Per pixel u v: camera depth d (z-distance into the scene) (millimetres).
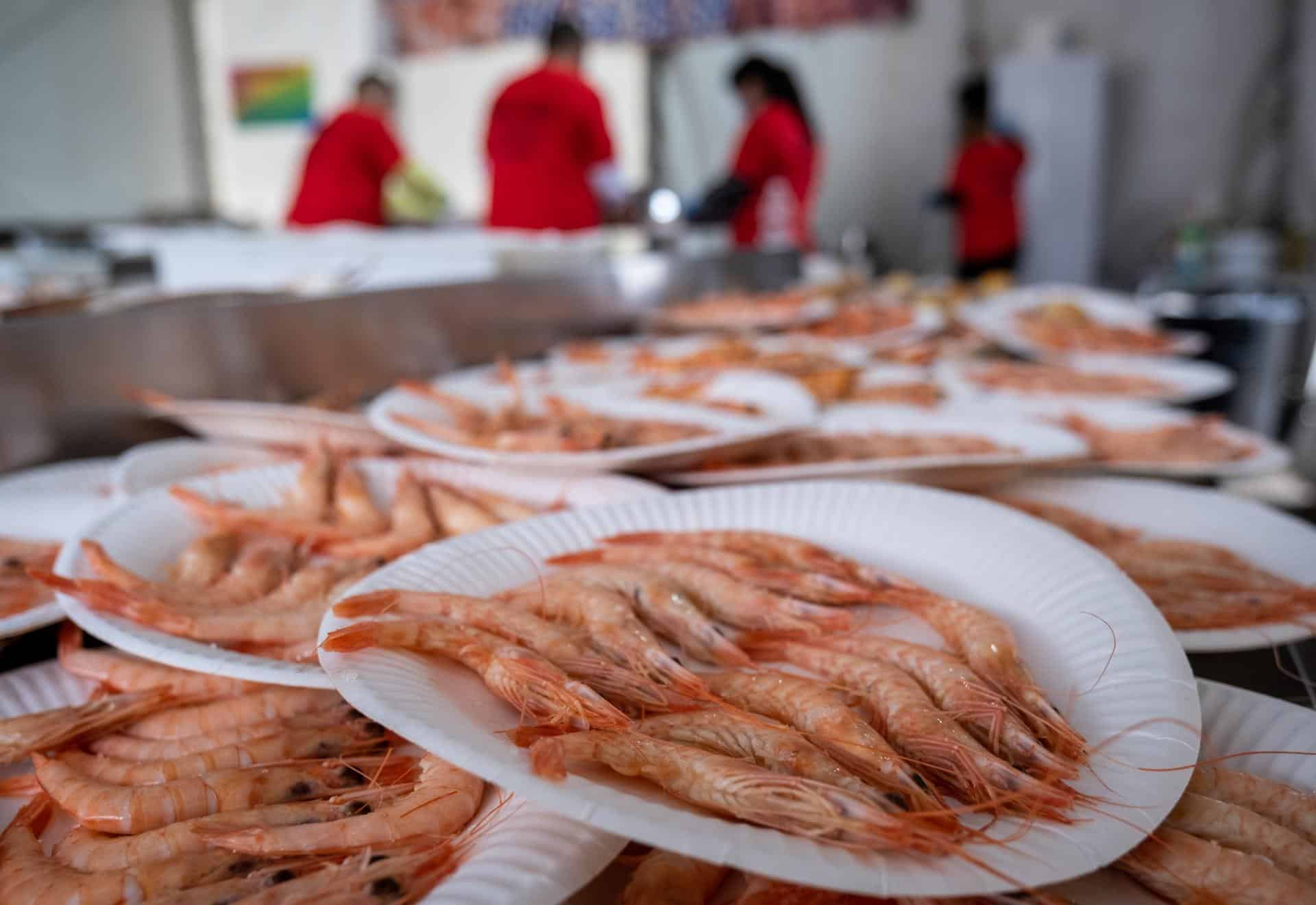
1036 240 3531
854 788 385
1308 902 346
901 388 971
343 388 920
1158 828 377
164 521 587
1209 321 2113
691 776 374
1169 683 398
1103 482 706
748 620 517
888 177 3893
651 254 1572
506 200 1992
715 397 862
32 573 464
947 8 3672
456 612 462
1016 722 409
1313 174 3301
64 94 3457
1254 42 3359
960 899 354
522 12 3840
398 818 382
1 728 435
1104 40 3539
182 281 1608
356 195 2275
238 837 385
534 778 326
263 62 3965
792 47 3863
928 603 494
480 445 673
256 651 481
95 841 399
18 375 688
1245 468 770
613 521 572
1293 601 520
